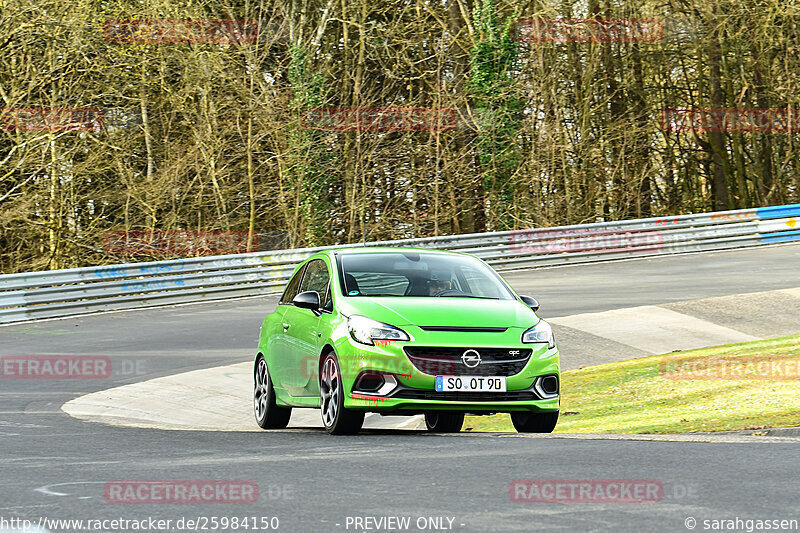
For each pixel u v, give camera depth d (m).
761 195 151.00
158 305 84.12
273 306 82.88
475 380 29.08
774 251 110.56
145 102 126.62
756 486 19.64
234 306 83.38
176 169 123.88
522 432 31.58
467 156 135.00
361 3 133.38
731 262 102.19
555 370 30.30
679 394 43.06
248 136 126.00
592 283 89.94
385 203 134.62
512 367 29.55
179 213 128.75
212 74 124.06
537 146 135.12
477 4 134.62
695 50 144.62
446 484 20.27
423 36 135.12
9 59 118.44
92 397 45.56
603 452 24.47
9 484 21.27
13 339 66.75
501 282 33.84
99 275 81.38
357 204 132.38
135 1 122.88
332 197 132.75
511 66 134.00
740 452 24.14
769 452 24.11
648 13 139.25
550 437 28.20
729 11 138.25
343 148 132.12
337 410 29.77
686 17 140.00
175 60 126.00
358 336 29.52
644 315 71.88
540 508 17.86
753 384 43.12
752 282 87.19
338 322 30.50
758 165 151.50
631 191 142.38
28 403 43.25
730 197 151.62
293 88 128.88
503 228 133.75
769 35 138.62
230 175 130.88
